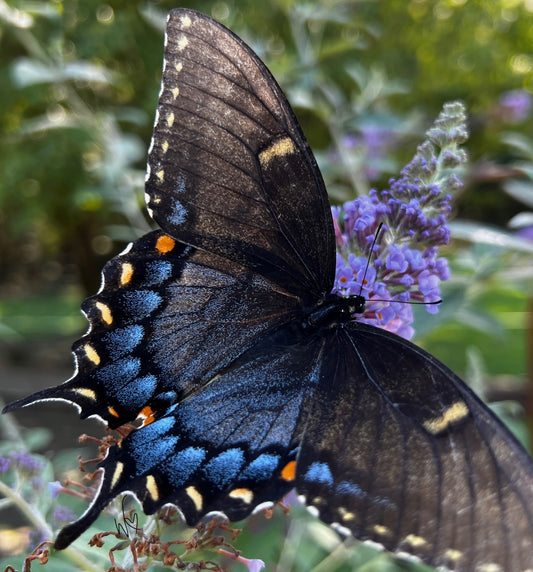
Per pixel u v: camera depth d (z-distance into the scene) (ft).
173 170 0.36
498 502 0.30
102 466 0.34
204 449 0.35
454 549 0.30
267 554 0.60
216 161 0.37
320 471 0.34
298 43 1.01
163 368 0.37
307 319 0.40
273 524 0.62
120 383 0.36
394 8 2.24
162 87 0.35
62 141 2.07
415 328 0.63
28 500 0.55
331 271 0.41
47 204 2.29
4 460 0.48
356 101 1.11
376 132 1.04
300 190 0.39
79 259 2.86
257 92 0.37
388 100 2.11
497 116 1.42
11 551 0.72
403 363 0.36
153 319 0.38
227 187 0.38
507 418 0.71
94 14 1.93
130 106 2.15
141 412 0.36
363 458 0.34
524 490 0.30
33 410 1.69
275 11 1.87
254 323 0.40
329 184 0.94
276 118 0.38
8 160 2.17
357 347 0.38
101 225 2.52
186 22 0.35
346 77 1.98
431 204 0.44
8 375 2.15
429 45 2.34
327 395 0.37
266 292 0.40
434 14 2.33
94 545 0.36
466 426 0.33
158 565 0.40
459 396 0.34
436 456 0.33
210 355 0.38
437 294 0.43
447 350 1.98
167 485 0.34
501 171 0.85
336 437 0.35
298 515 0.64
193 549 0.36
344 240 0.45
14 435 0.65
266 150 0.38
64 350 2.56
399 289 0.45
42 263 3.95
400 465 0.33
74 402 0.35
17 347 2.58
